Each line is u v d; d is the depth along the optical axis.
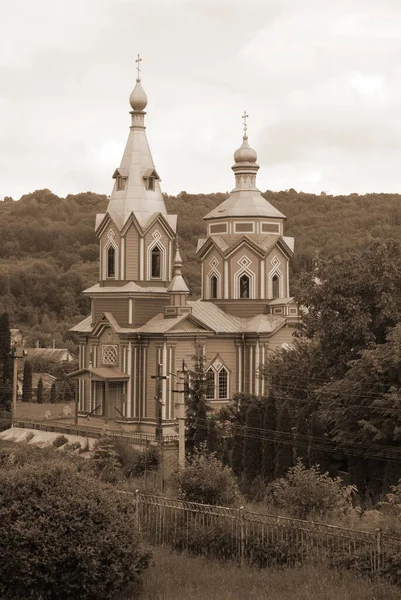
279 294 95.00
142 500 40.09
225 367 90.81
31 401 129.38
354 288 65.62
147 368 89.12
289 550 35.53
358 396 58.72
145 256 90.88
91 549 31.53
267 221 95.06
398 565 32.44
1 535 31.67
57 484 32.75
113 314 90.94
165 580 33.88
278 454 65.88
